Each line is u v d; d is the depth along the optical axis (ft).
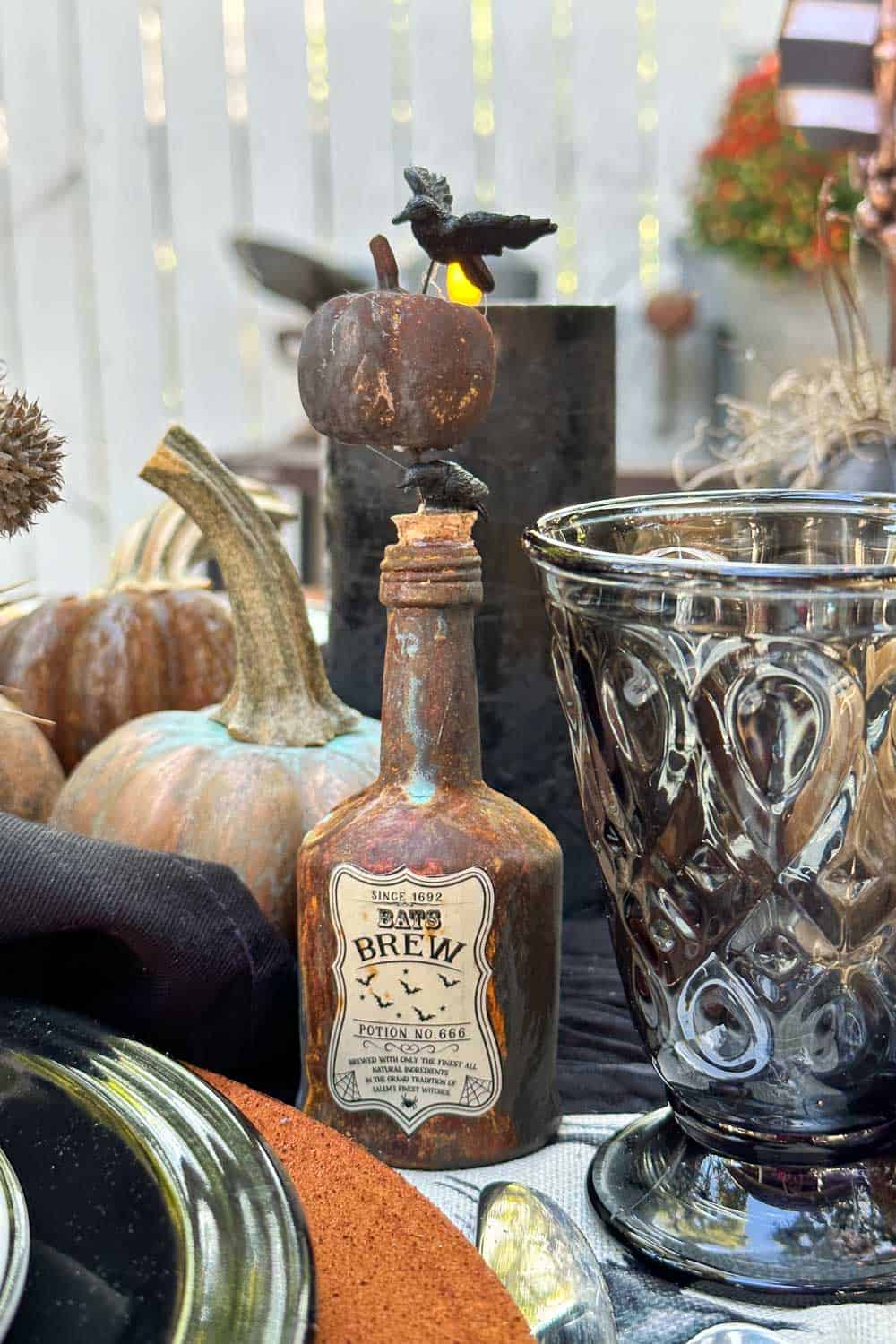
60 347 7.82
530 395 2.10
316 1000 1.76
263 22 7.32
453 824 1.73
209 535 2.08
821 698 1.55
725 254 4.01
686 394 4.31
